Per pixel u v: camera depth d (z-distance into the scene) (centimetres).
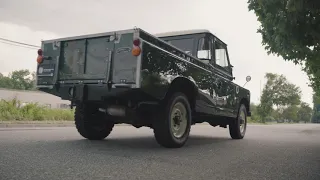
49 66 576
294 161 465
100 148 524
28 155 420
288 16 570
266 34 659
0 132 794
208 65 697
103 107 571
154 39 511
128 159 424
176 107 573
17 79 7788
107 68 503
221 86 762
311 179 343
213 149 585
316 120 12188
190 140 797
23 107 1633
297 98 8225
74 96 538
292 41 599
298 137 1073
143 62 477
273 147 658
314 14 564
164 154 485
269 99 7781
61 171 331
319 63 787
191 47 736
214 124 841
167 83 528
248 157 492
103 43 516
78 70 541
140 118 556
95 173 329
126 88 483
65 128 1098
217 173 357
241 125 919
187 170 367
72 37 551
